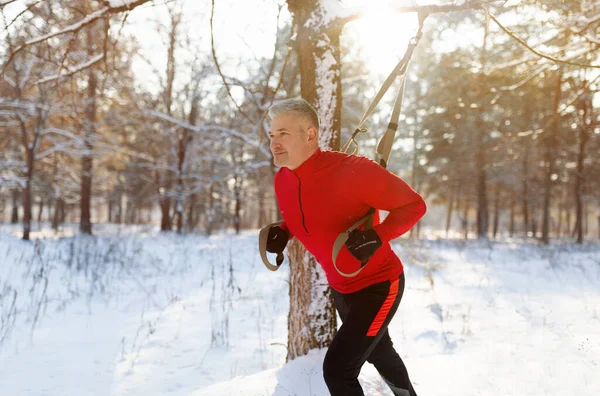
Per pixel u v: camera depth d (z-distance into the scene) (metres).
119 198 33.00
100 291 6.50
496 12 3.28
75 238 14.82
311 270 3.12
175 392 3.03
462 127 21.69
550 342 3.61
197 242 14.20
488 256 11.34
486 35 3.03
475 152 21.25
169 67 14.70
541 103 14.12
